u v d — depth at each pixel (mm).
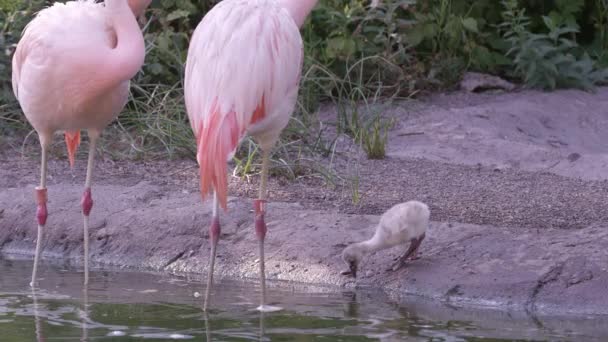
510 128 15836
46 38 9188
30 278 9734
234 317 8148
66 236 11070
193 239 10633
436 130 15398
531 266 9234
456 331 7766
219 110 8148
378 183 12531
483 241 9781
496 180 12789
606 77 18703
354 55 17250
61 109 9398
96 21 9266
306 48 16875
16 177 12703
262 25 8453
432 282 9297
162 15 16797
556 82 18172
